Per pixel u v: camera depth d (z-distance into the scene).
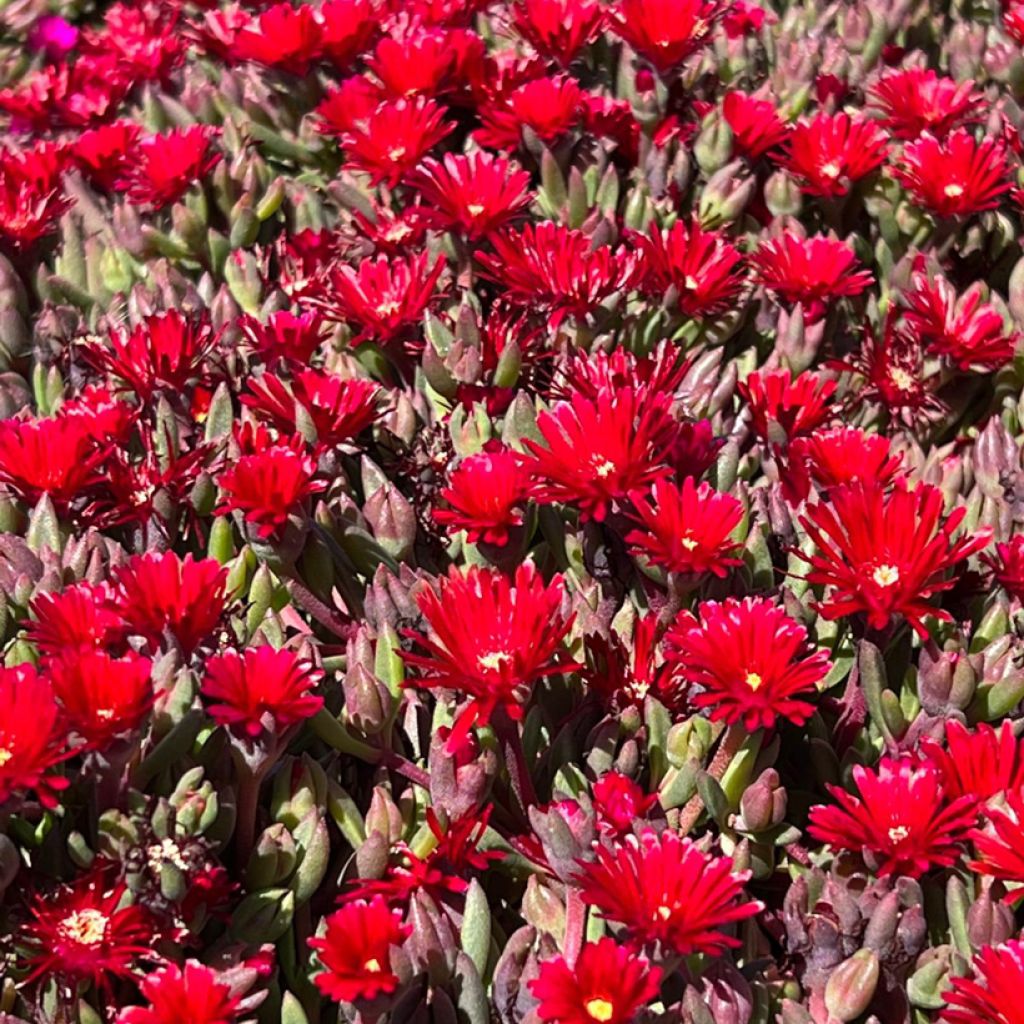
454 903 0.73
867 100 1.02
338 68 1.01
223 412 0.84
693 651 0.72
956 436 0.92
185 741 0.72
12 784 0.67
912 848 0.71
